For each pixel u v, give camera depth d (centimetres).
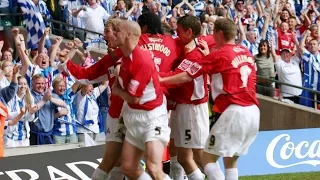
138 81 1764
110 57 1930
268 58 3453
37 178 2111
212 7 3662
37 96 2547
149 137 1794
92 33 3394
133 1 3534
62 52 2247
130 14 3478
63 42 3344
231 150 1898
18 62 2878
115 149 1905
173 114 2028
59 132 2566
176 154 2069
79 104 2634
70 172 2162
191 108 2003
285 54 3481
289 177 2509
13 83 2411
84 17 3450
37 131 2495
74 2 3494
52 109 2536
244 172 2517
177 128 2020
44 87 2564
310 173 2586
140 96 1780
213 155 1916
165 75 1895
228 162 1947
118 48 1905
